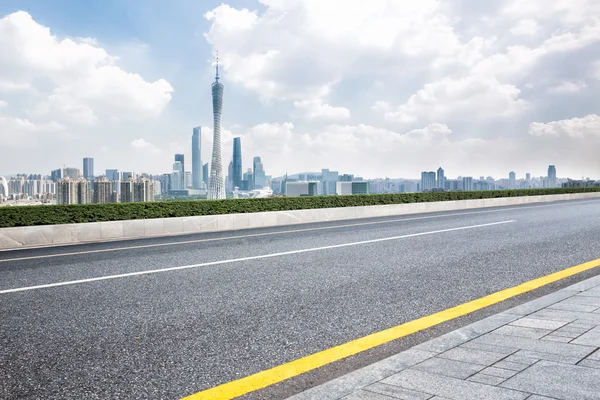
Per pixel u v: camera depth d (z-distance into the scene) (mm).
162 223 12703
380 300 4902
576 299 4512
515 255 7637
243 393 2746
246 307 4668
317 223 15008
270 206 15773
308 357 3322
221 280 5938
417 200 21031
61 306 4781
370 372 2830
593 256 7469
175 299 5004
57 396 2729
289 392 2754
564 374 2658
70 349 3531
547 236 9977
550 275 6012
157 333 3893
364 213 17969
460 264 6902
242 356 3355
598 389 2445
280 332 3893
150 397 2703
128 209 12680
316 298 5000
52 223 11406
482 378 2652
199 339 3730
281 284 5676
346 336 3777
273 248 8797
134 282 5891
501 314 4059
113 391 2791
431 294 5145
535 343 3238
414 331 3883
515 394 2416
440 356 3066
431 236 10289
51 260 7961
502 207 22125
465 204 22734
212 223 13680
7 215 10711
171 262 7375
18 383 2918
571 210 18203
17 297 5188
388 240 9711
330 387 2619
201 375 3020
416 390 2523
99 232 11648
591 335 3367
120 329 4012
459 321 4145
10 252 9438
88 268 7008
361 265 6875
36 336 3844
